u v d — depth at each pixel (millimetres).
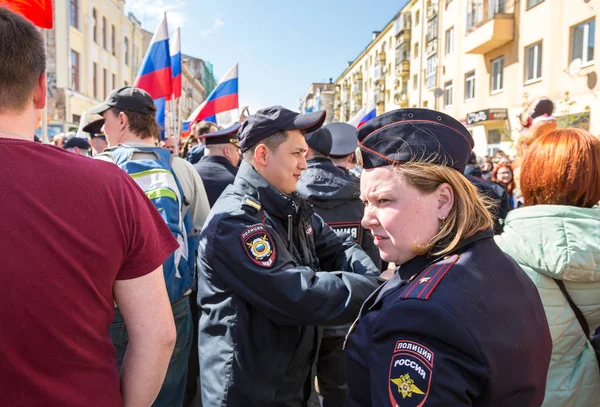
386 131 1117
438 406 876
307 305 1637
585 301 1537
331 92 75875
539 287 1536
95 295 1043
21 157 1009
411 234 1099
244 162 1984
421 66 26938
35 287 945
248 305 1790
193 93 55281
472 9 18172
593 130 12180
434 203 1101
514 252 1581
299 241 1988
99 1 24281
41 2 3084
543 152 1637
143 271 1164
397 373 932
